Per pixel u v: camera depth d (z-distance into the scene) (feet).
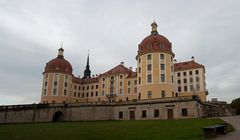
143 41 251.39
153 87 226.99
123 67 350.84
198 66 317.01
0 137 105.81
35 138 100.42
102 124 153.89
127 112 212.43
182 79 324.39
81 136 100.94
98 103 225.76
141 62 242.99
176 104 190.29
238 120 136.36
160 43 239.71
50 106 233.96
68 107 234.99
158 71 230.27
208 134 80.33
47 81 341.00
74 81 393.50
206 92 313.32
